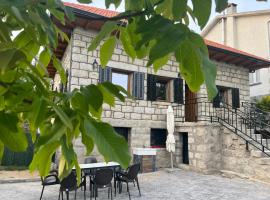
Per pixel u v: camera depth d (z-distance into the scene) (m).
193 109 12.27
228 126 10.40
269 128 11.05
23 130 0.74
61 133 0.65
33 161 0.75
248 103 13.09
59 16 0.99
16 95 0.73
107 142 0.63
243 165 9.11
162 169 10.40
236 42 19.56
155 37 0.68
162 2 0.87
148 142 10.62
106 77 9.89
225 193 7.01
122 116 10.16
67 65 10.21
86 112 0.75
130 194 6.82
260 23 18.88
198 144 9.88
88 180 8.38
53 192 7.06
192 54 0.67
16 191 7.16
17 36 0.85
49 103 0.70
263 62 12.84
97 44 0.94
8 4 0.60
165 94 11.48
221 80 12.66
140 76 10.63
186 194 6.88
